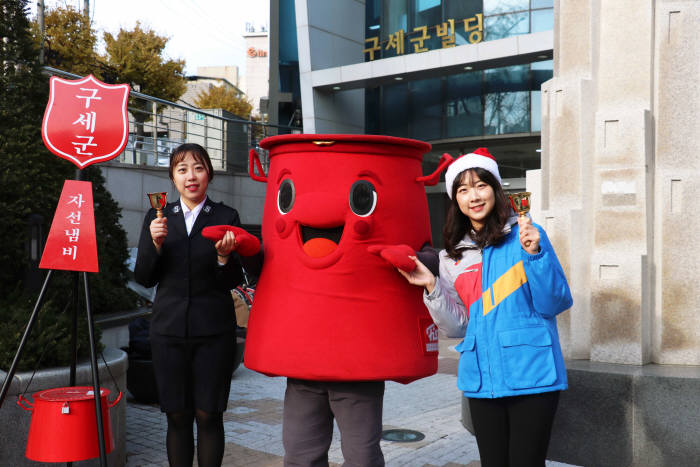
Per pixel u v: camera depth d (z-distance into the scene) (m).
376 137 2.85
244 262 3.08
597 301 4.36
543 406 2.46
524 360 2.47
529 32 17.77
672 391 3.88
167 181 12.48
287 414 2.99
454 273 2.75
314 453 2.94
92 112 3.17
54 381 3.66
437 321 2.74
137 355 6.07
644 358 4.27
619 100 4.43
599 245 4.38
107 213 8.34
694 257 4.21
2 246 4.13
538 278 2.43
